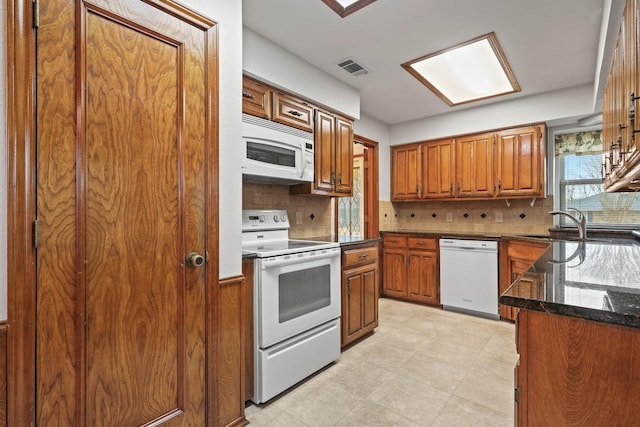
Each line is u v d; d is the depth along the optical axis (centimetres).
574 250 186
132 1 124
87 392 113
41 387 103
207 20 148
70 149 109
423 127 391
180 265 139
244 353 166
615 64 162
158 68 132
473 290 332
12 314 98
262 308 179
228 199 158
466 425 160
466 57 244
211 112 149
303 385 200
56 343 106
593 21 193
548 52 231
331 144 279
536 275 117
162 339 133
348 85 291
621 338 76
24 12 99
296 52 234
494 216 379
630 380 75
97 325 115
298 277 203
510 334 280
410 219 442
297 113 246
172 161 136
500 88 302
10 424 97
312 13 189
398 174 418
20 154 99
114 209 120
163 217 134
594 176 324
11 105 97
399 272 387
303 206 301
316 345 212
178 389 138
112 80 119
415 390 192
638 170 126
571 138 335
